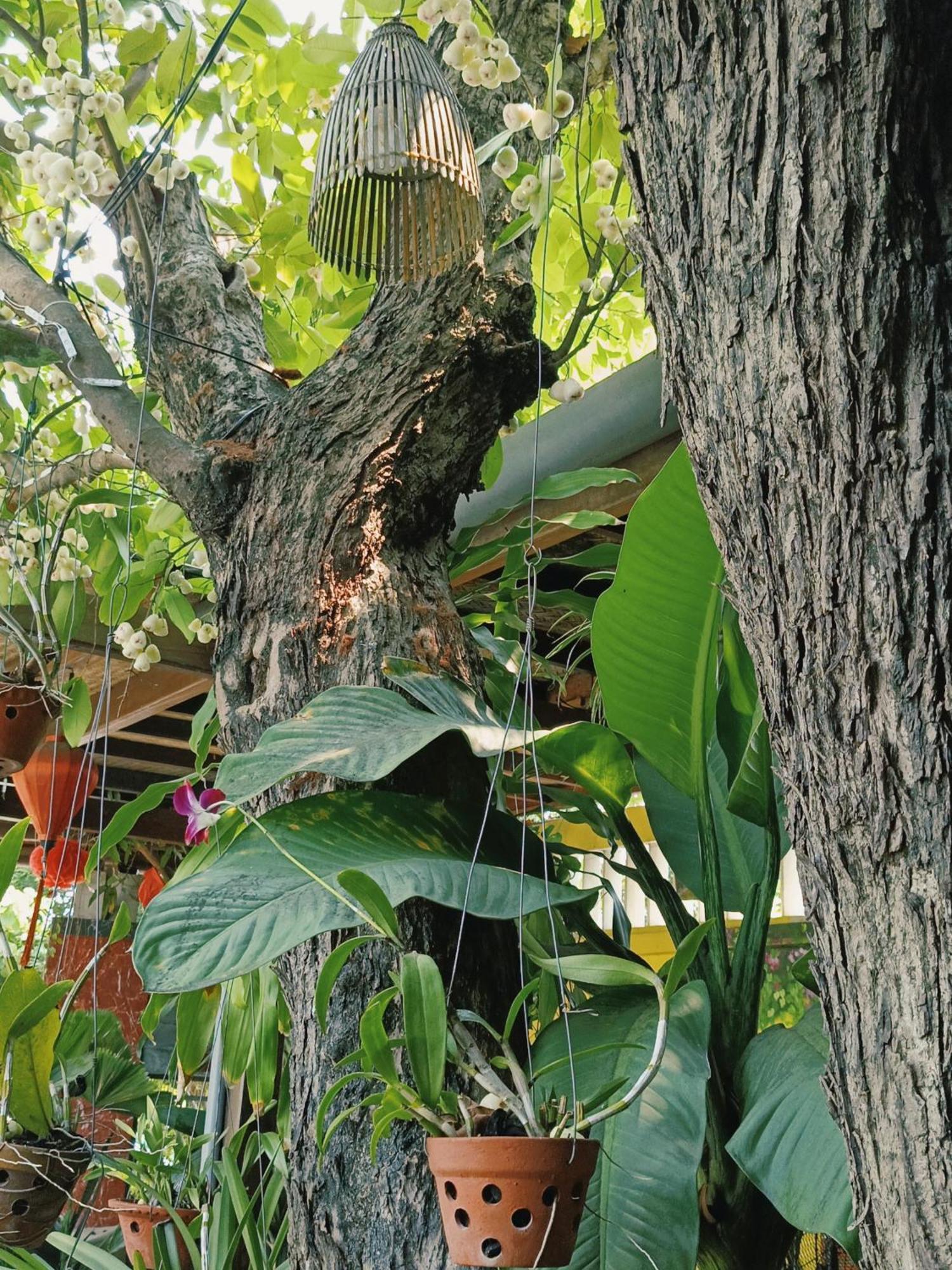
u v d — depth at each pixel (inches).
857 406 33.5
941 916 32.2
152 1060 128.6
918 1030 32.2
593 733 59.7
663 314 39.9
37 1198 55.1
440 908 55.2
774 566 36.3
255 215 94.7
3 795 142.5
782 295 34.5
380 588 61.8
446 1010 42.3
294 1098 54.7
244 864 49.5
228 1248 76.7
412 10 68.9
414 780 58.7
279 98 94.7
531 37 68.2
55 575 87.5
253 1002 75.1
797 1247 68.1
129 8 79.1
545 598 84.4
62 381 98.4
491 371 66.2
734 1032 57.4
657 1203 44.4
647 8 37.7
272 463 65.7
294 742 50.8
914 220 33.2
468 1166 36.9
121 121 69.6
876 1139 33.8
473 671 63.4
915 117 32.9
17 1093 55.1
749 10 34.8
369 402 64.7
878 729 33.4
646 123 38.5
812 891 36.7
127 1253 99.6
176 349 78.2
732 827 69.2
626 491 81.4
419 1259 48.5
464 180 51.8
